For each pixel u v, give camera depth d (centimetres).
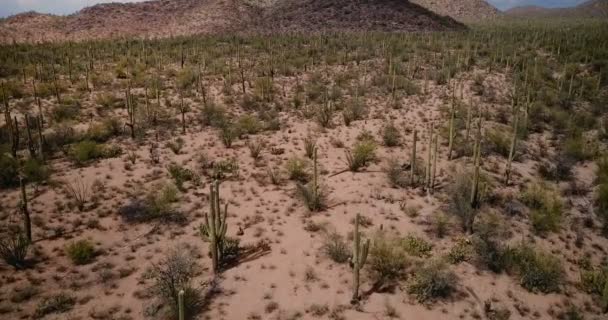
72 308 1127
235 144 2498
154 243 1461
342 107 3200
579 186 1983
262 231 1551
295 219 1647
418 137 2612
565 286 1326
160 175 2016
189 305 1121
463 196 1709
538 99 3167
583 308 1237
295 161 2033
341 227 1584
